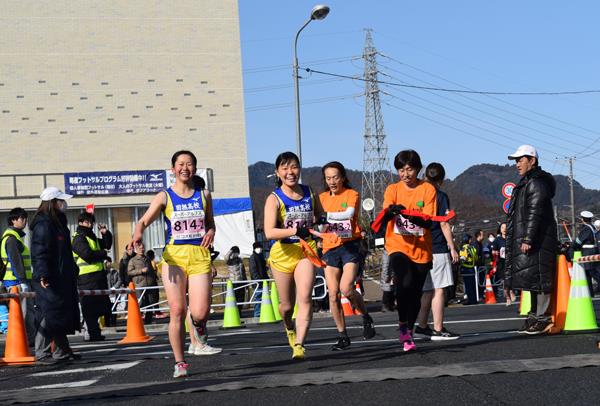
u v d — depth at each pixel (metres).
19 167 37.84
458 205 94.12
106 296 14.91
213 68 39.94
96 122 38.69
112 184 36.75
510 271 9.98
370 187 62.84
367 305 23.02
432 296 9.94
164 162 39.38
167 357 9.82
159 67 39.44
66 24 38.59
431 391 6.23
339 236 8.98
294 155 8.32
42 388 7.61
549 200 9.75
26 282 11.80
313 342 10.74
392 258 8.56
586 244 21.23
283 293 8.46
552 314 10.12
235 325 16.64
